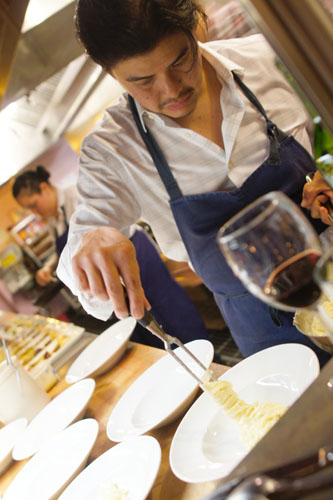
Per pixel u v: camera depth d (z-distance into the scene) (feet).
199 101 4.09
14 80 7.26
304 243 1.82
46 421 4.51
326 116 1.77
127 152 4.33
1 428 5.44
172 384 3.67
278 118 4.27
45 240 20.53
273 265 1.80
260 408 2.57
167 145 4.19
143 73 3.03
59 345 6.94
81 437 3.72
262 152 4.17
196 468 2.51
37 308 20.81
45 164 19.63
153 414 3.45
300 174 4.10
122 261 3.14
